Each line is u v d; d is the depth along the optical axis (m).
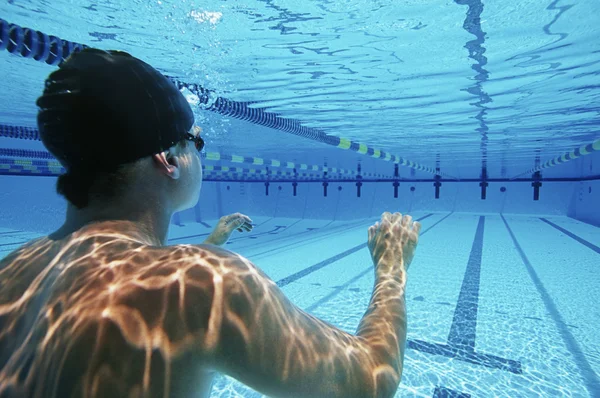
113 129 0.42
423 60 2.82
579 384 1.99
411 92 3.71
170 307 0.36
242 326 0.37
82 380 0.33
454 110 4.47
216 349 0.36
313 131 5.90
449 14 2.08
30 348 0.38
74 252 0.44
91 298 0.37
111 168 0.45
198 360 0.36
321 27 2.25
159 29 2.29
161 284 0.37
